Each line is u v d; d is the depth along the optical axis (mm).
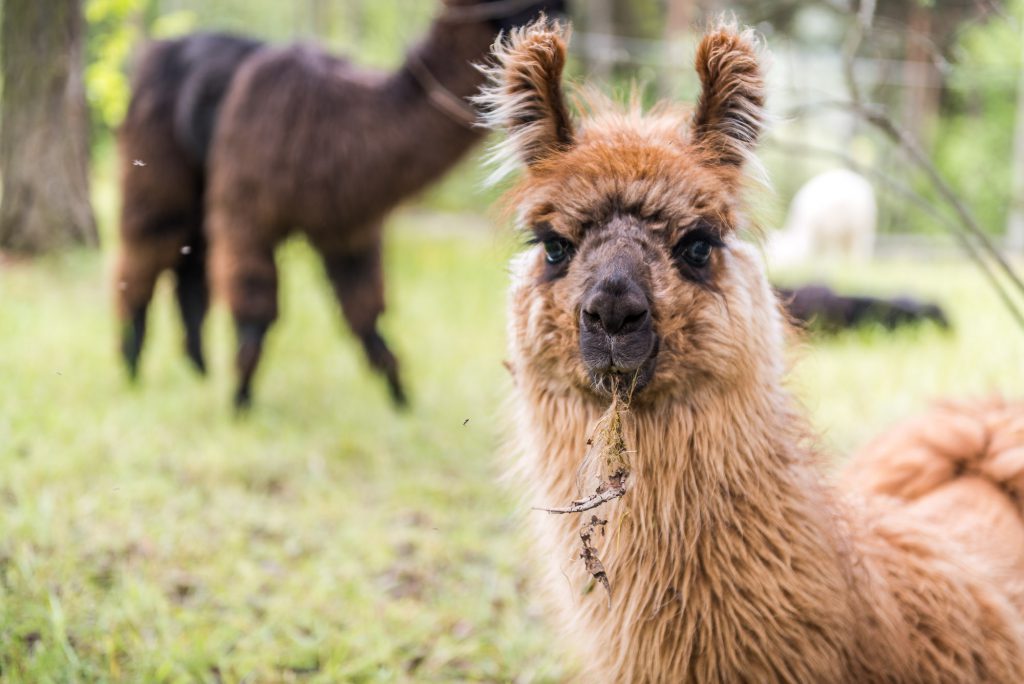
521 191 3271
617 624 3068
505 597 4867
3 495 5375
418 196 7488
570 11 7320
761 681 2955
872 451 4324
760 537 2963
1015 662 3271
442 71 7070
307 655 4211
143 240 8164
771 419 3121
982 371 7984
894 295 10227
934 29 11266
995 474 3943
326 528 5672
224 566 4992
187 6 21203
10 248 11672
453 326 10508
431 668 4258
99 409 7086
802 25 13781
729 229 3102
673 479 2996
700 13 5270
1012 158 19062
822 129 19719
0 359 7477
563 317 3053
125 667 3953
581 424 3121
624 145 3139
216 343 9945
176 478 6113
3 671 3725
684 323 2979
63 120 11695
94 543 4941
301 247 9281
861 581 3066
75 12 11820
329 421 7570
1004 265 4480
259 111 7191
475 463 6809
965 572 3328
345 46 20141
